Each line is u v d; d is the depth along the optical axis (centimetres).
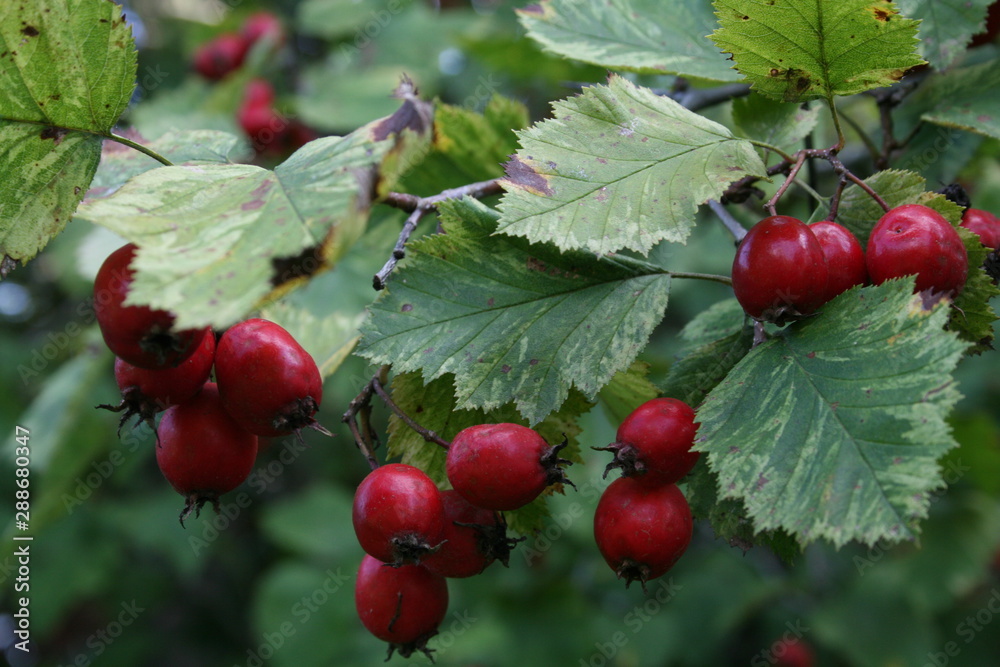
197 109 70
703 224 73
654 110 35
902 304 32
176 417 34
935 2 39
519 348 34
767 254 33
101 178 35
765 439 32
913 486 31
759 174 34
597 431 58
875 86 34
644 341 34
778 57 34
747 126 38
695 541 76
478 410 35
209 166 33
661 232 33
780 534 35
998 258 35
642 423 33
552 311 35
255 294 31
